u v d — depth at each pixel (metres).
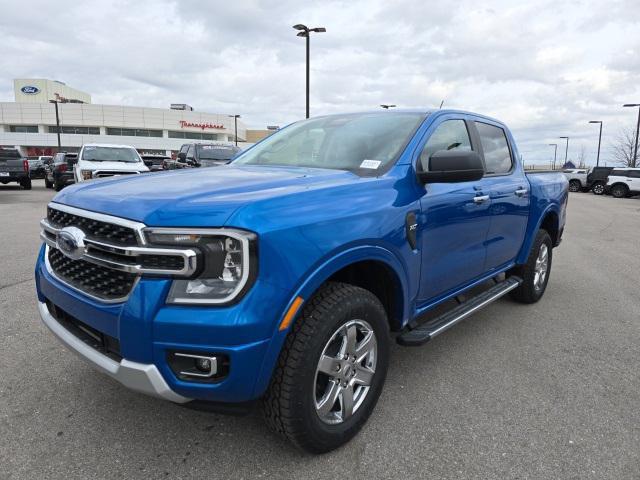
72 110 83.00
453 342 4.06
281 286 2.06
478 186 3.65
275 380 2.20
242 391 2.05
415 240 2.87
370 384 2.65
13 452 2.45
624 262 7.80
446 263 3.29
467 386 3.27
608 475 2.37
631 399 3.13
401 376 3.40
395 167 2.94
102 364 2.19
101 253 2.19
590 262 7.75
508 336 4.22
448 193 3.21
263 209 2.10
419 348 3.92
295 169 3.11
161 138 85.44
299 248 2.13
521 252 4.69
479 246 3.74
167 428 2.69
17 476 2.28
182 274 1.97
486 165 4.03
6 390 3.07
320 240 2.22
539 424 2.81
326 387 2.45
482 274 3.99
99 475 2.30
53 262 2.66
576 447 2.59
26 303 4.75
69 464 2.37
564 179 5.64
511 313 4.87
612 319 4.75
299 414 2.22
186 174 2.95
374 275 2.84
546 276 5.34
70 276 2.47
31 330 4.05
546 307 5.11
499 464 2.44
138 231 2.02
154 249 1.98
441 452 2.53
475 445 2.59
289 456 2.46
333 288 2.41
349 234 2.36
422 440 2.63
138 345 2.04
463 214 3.37
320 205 2.33
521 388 3.25
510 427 2.77
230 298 1.97
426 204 2.97
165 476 2.30
